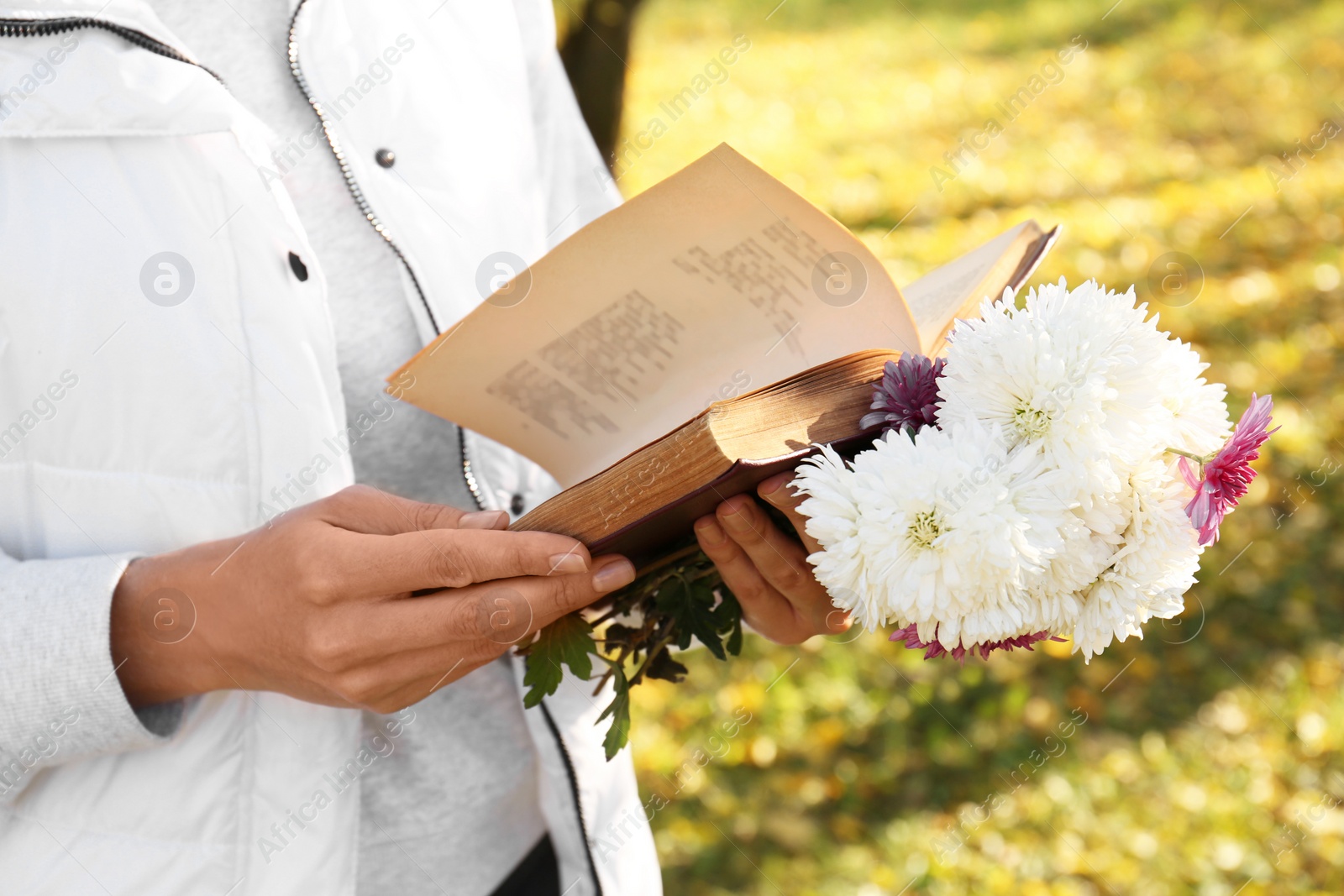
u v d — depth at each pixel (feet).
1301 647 12.60
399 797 4.11
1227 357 17.72
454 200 4.12
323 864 3.70
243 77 3.89
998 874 10.39
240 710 3.52
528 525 3.19
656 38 38.45
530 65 4.76
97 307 3.21
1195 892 10.19
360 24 3.96
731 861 10.44
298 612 3.01
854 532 3.05
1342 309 18.92
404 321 4.12
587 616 3.98
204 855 3.51
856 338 3.57
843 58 35.86
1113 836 10.73
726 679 12.59
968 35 37.14
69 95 3.13
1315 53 31.12
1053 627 3.27
